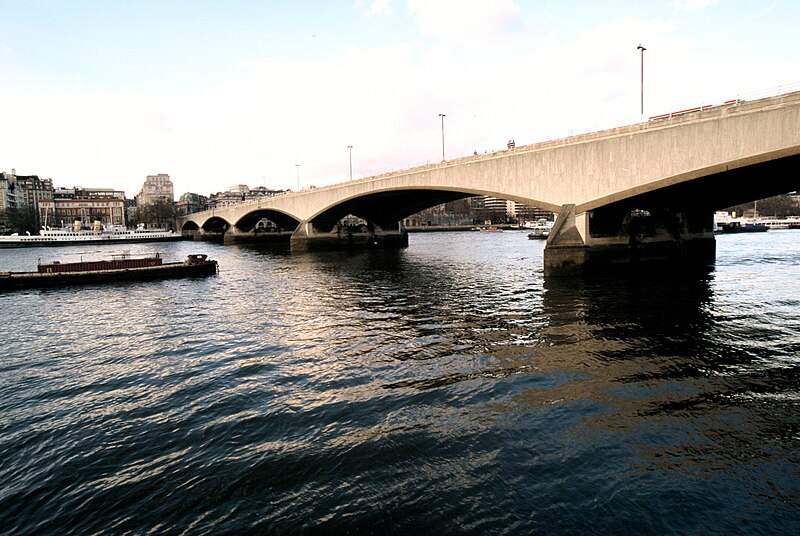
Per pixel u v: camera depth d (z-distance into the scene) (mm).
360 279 43781
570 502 8953
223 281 45438
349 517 8672
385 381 15820
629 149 35219
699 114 31484
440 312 26984
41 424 13234
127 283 44906
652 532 8094
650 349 18594
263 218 128375
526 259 60344
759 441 11180
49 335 24484
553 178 40938
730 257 53562
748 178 35156
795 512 8570
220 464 10672
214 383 16156
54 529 8602
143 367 18328
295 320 26266
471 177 49750
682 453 10688
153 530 8484
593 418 12578
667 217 42938
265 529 8422
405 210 87875
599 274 39406
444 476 9961
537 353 18484
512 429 12031
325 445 11430
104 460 11055
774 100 28375
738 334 20609
